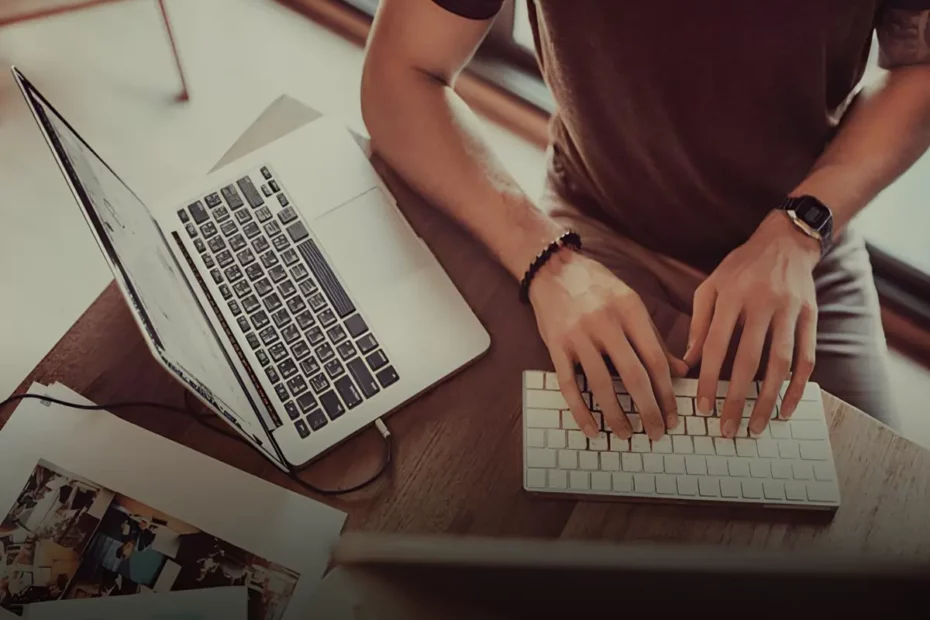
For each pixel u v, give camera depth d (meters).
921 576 0.73
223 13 1.79
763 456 0.78
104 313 0.87
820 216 0.89
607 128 0.95
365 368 0.82
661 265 1.06
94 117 1.68
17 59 1.74
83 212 0.67
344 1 1.76
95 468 0.79
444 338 0.84
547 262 0.87
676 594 0.75
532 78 1.67
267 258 0.88
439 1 0.87
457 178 0.91
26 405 0.82
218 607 0.75
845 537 0.75
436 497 0.78
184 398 0.83
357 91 1.70
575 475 0.78
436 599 0.75
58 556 0.76
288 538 0.77
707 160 0.98
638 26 0.84
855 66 0.93
